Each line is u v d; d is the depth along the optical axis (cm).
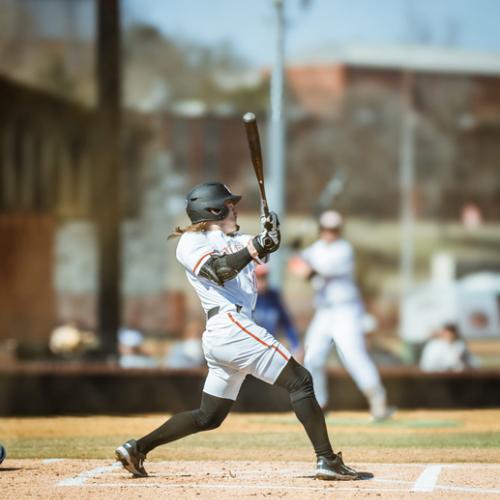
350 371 3622
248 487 1977
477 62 18262
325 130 17525
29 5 12150
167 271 13812
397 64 17862
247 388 4153
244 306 2038
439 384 4362
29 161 7506
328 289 3575
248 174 16500
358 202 17375
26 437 3173
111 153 6300
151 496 1866
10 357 6366
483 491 1930
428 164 18025
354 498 1830
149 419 3872
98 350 5862
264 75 17912
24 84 7469
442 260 15450
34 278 8681
